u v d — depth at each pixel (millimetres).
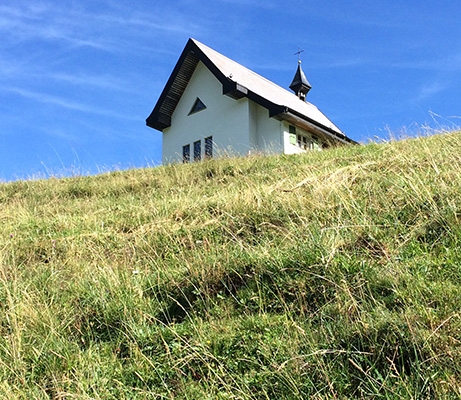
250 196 6164
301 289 3600
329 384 2672
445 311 2959
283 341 3102
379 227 4379
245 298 3742
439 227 4125
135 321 3752
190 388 2914
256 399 2762
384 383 2605
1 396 2932
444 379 2543
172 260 4848
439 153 6207
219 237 5254
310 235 4301
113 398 2930
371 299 3295
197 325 3494
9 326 3701
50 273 4758
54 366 3248
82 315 3908
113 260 5160
